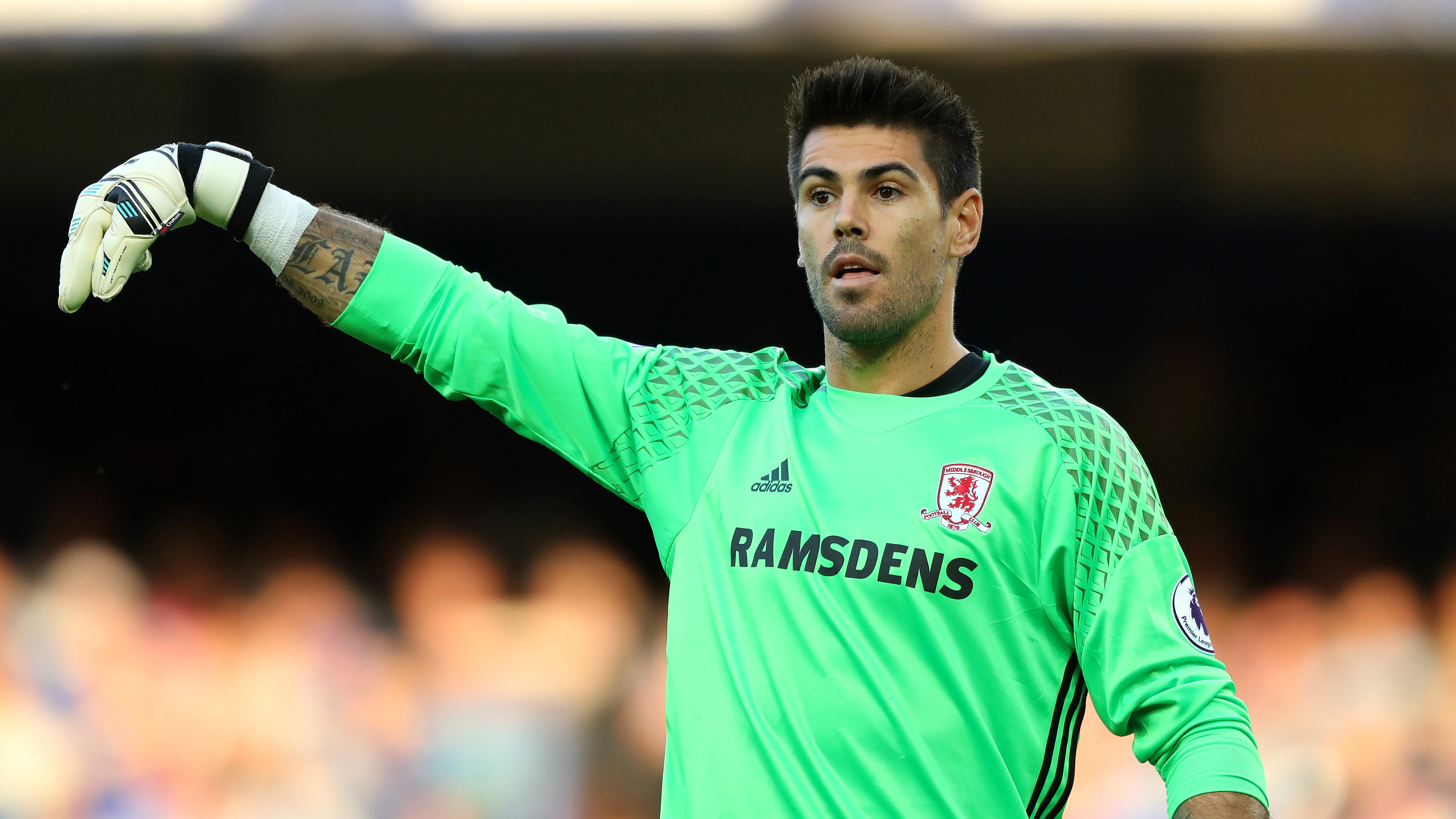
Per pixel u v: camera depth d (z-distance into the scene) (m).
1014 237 38.84
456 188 35.56
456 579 30.53
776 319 39.97
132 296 39.25
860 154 9.24
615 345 10.17
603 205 37.44
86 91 31.86
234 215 9.96
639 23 29.52
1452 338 38.25
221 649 27.91
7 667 26.78
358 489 39.12
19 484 38.41
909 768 8.48
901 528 8.77
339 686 27.20
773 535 9.03
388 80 32.12
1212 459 38.84
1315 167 32.50
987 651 8.61
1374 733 26.36
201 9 29.89
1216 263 38.78
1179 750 8.44
